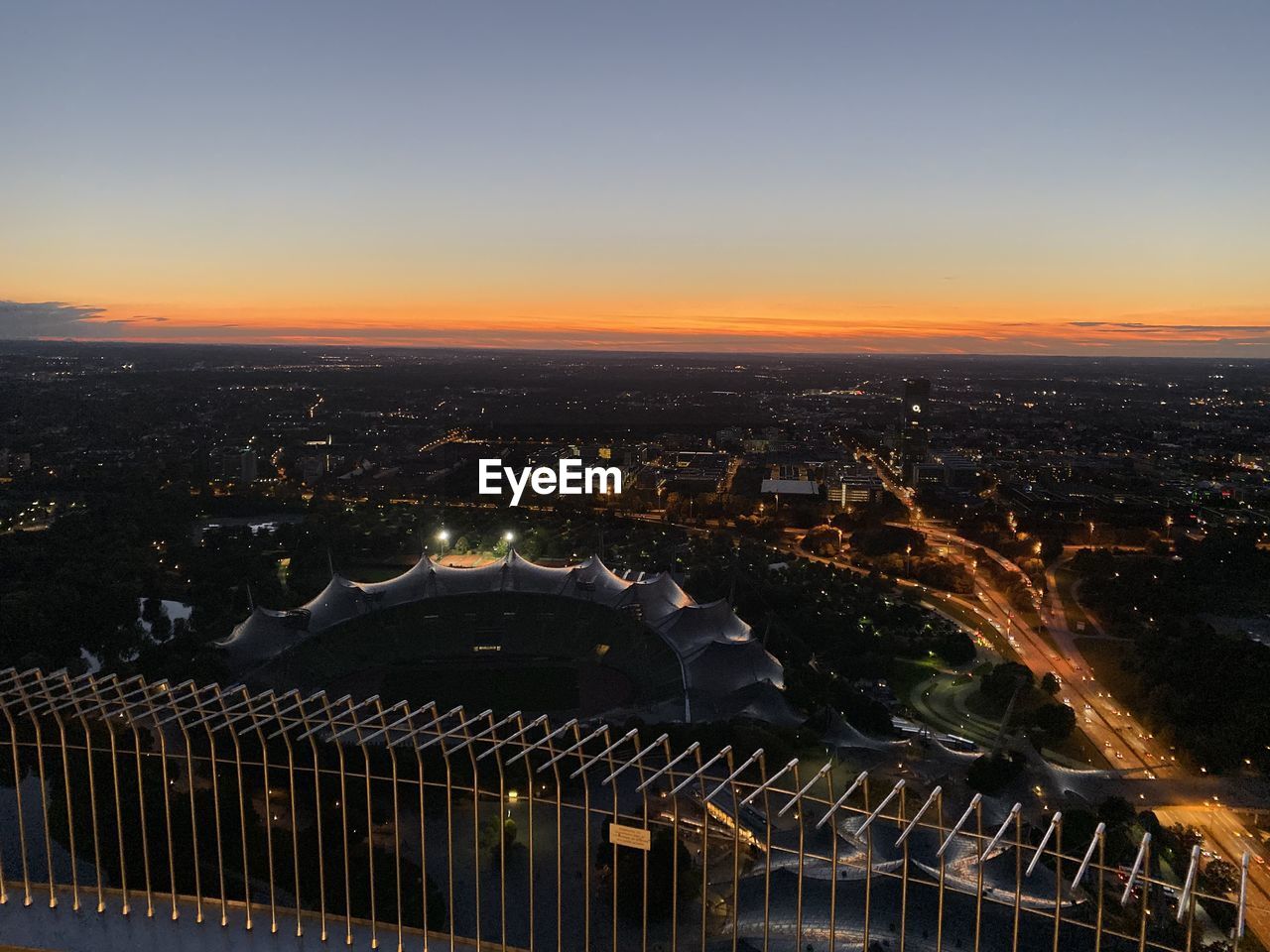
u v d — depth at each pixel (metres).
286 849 144.50
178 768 162.00
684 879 140.25
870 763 186.75
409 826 164.12
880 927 133.75
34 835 150.75
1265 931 146.25
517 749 179.88
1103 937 131.62
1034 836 159.75
